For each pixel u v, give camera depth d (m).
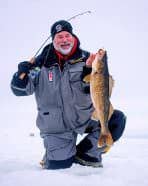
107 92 3.57
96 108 3.56
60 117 4.03
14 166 4.20
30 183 3.39
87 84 3.96
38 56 4.11
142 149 5.91
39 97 4.09
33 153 5.45
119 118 4.10
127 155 5.04
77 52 4.04
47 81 4.03
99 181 3.43
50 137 4.07
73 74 3.99
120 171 3.81
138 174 3.67
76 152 4.12
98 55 3.52
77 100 4.01
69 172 3.82
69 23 4.08
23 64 3.98
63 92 4.00
